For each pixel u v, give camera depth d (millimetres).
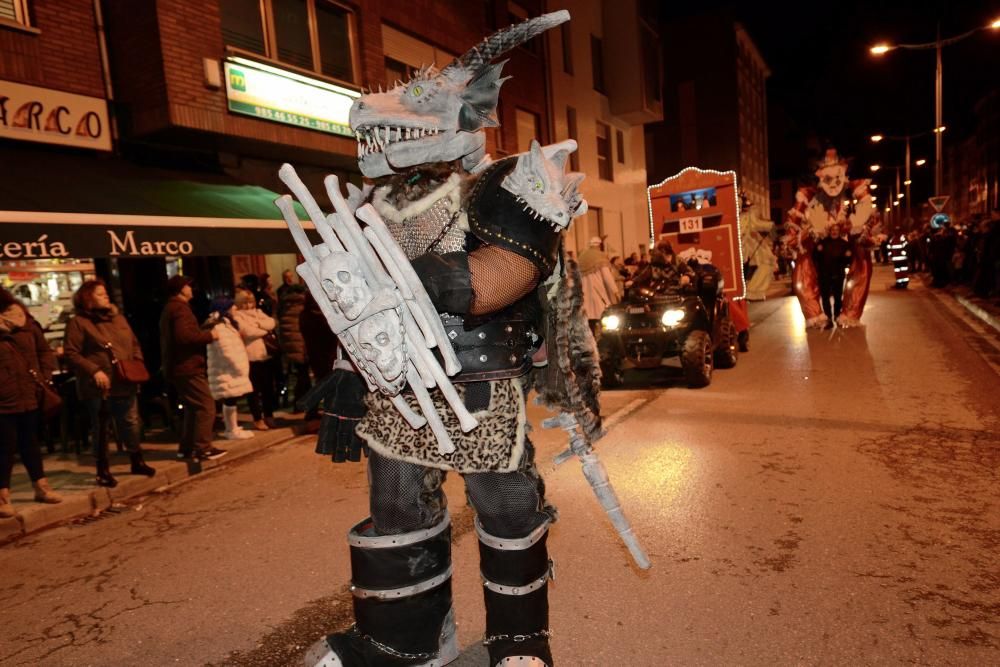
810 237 11203
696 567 3545
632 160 26703
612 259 15914
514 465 1762
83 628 3432
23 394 5188
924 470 4828
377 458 1828
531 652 1814
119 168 9133
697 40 42625
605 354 8695
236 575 3934
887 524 3947
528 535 1844
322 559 4074
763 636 2875
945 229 21234
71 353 5707
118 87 9398
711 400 7574
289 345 8750
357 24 12602
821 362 9484
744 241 17625
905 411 6504
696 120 43000
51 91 8586
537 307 1894
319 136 11250
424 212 1692
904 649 2725
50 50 8617
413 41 14547
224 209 8781
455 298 1550
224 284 11047
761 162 51906
